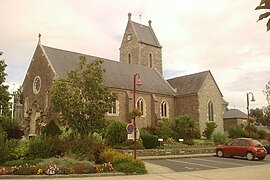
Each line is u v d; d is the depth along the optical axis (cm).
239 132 3559
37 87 3300
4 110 3262
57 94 1861
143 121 3722
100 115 1894
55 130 2130
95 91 1928
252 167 1593
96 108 1859
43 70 3203
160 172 1373
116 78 3662
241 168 1545
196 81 4175
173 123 3322
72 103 1834
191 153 2362
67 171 1234
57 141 1641
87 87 1923
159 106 3962
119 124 2228
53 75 3006
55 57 3309
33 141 1571
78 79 1947
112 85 3450
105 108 1909
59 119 2009
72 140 1692
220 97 4297
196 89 3994
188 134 3175
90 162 1365
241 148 2042
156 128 3052
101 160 1524
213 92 4191
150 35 5116
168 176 1241
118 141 2184
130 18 5034
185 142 3006
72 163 1308
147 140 2302
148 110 3841
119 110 3475
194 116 3919
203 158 2088
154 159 1953
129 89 3631
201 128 3847
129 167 1325
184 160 1928
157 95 3978
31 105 3328
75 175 1210
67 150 1578
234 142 2128
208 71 4184
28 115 3319
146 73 4372
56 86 1894
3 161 1393
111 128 2195
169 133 2994
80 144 1608
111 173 1276
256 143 2034
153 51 4988
